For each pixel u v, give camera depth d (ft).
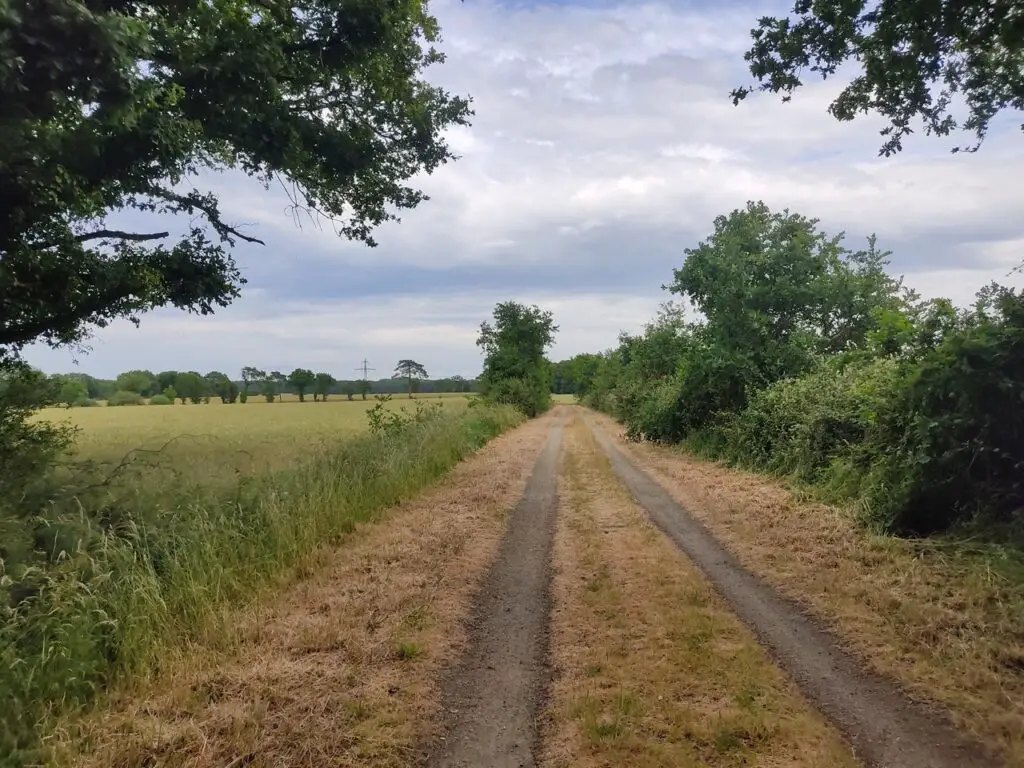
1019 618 15.29
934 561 20.38
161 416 143.74
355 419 114.73
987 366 22.44
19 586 14.97
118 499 21.42
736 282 57.16
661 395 69.87
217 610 17.37
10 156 19.66
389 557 23.52
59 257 31.14
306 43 31.01
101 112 19.53
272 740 11.69
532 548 25.08
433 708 12.79
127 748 11.36
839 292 56.59
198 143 34.60
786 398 44.24
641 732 11.63
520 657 15.19
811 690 13.07
